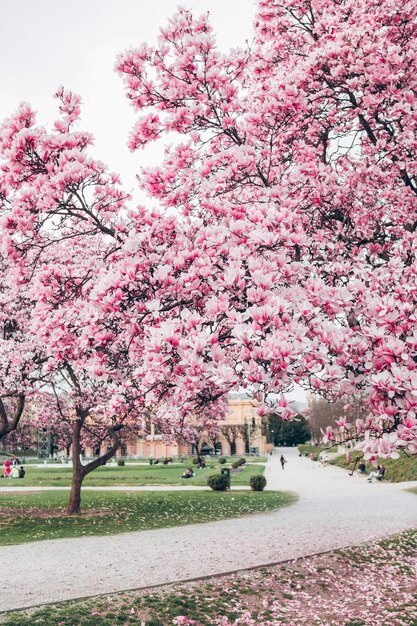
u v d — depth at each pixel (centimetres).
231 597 1102
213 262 644
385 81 912
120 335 666
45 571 1287
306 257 852
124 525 2047
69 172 712
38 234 803
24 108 755
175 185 870
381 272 739
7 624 916
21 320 2042
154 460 8731
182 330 584
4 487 3834
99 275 710
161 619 962
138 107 905
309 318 570
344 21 1053
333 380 544
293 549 1564
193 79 866
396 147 968
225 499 3002
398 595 1151
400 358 525
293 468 6444
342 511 2508
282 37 1141
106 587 1142
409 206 973
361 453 565
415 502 2827
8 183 765
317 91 987
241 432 11419
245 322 605
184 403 616
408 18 970
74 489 2317
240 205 736
